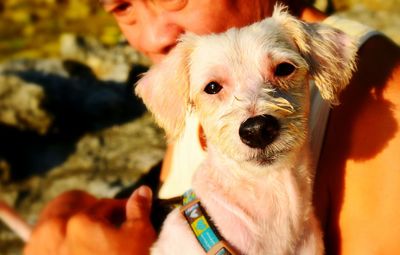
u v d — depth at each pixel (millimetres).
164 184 780
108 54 1481
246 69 664
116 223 739
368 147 646
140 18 740
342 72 670
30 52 1915
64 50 1535
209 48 681
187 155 744
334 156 665
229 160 665
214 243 652
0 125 1247
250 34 677
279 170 660
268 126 640
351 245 647
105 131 1272
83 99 1323
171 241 667
